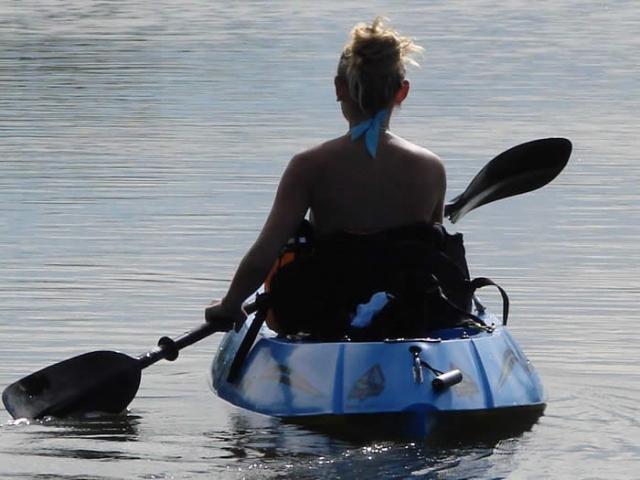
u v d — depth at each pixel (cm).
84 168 4266
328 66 6794
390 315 1870
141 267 3028
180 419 1897
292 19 9262
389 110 1898
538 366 2245
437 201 1934
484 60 7144
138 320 2592
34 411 1930
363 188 1878
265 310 1933
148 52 7444
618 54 7388
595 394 2031
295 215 1878
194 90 6062
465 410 1778
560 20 9362
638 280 2930
